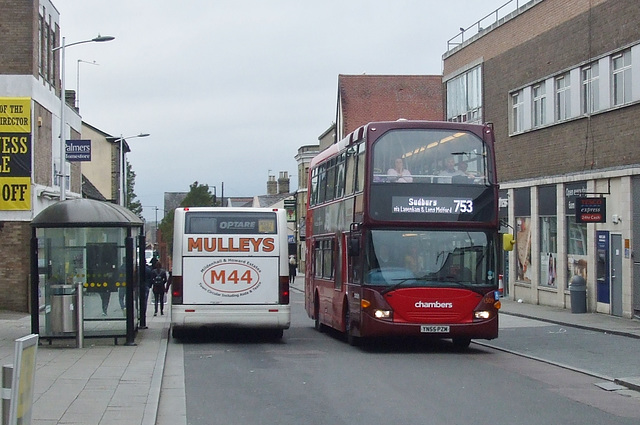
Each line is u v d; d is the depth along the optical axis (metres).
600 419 9.99
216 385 13.01
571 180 29.19
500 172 36.09
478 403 11.06
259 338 21.38
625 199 25.42
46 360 15.76
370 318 16.77
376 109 67.88
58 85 35.06
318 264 23.64
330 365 15.45
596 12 27.53
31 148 28.91
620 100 26.17
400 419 9.91
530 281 33.56
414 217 16.92
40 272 18.08
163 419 10.14
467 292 16.84
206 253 19.55
